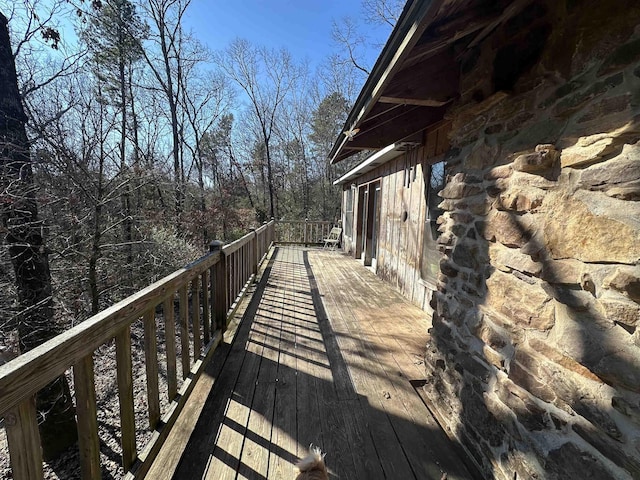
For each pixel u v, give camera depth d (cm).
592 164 98
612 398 92
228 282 322
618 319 89
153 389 152
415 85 189
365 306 399
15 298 333
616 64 91
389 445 167
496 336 145
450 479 148
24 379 75
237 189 1753
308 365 246
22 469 78
